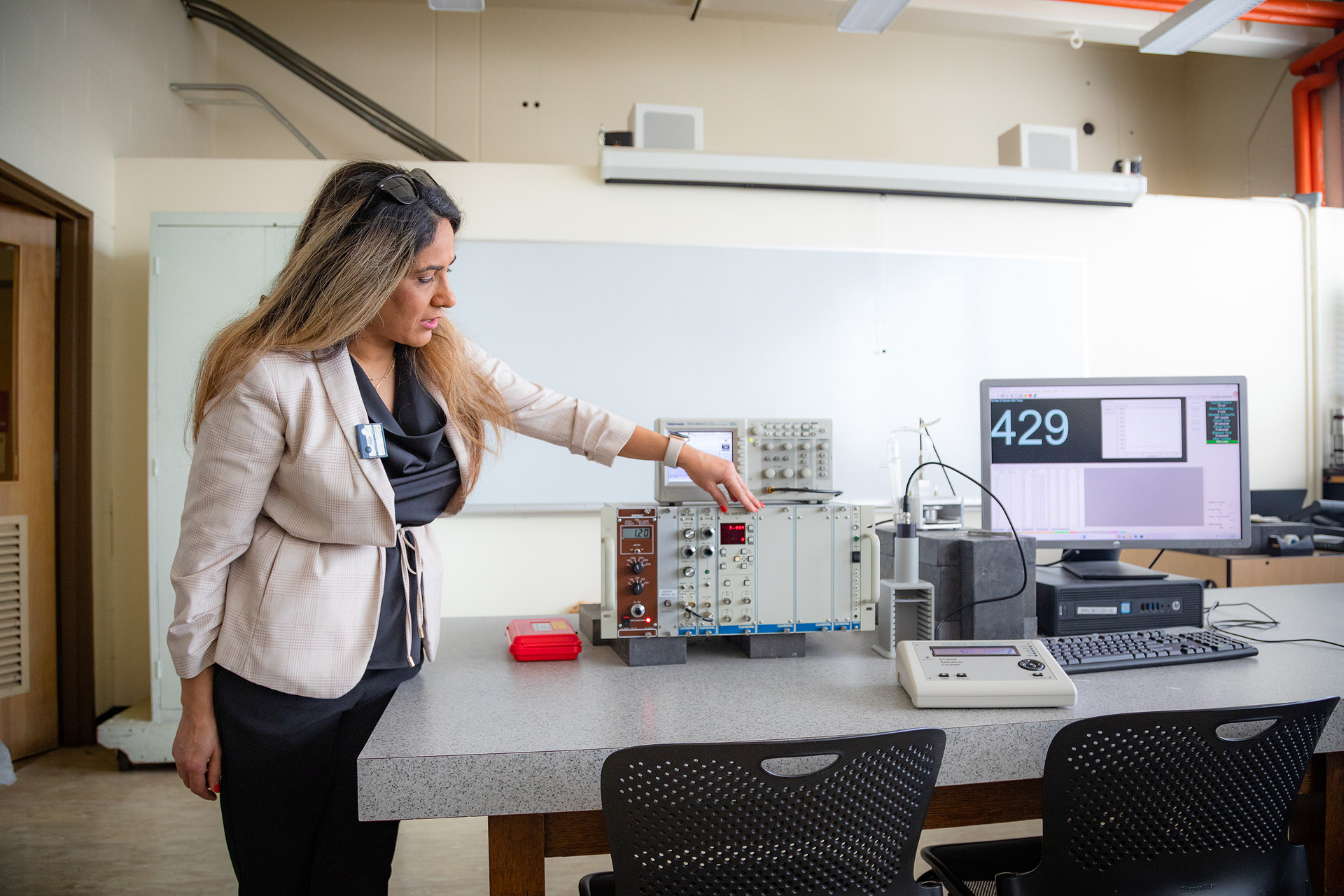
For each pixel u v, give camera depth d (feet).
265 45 12.88
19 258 9.25
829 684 3.98
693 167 11.25
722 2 12.75
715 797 2.60
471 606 11.48
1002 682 3.58
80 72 9.77
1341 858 3.82
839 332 12.00
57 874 6.88
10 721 9.29
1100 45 15.81
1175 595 5.06
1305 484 13.32
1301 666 4.25
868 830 2.77
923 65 15.15
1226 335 13.07
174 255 9.60
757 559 4.39
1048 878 3.07
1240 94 15.21
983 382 5.32
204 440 3.16
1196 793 3.06
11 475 9.25
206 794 3.41
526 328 11.37
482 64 14.02
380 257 3.12
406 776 2.97
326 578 3.28
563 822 3.34
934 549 4.70
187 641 3.20
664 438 4.24
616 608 4.26
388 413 3.45
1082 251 12.64
